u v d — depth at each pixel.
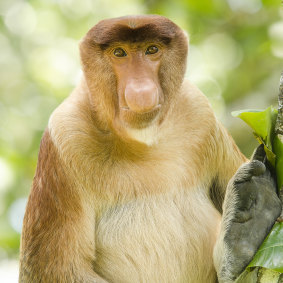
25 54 22.62
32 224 9.94
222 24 20.14
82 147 9.70
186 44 9.80
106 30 9.40
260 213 8.71
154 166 9.87
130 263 9.81
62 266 9.58
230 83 20.27
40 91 21.66
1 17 22.92
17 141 20.52
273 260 8.30
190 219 9.98
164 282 9.78
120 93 9.39
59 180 9.73
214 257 9.51
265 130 8.59
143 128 9.25
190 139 10.10
